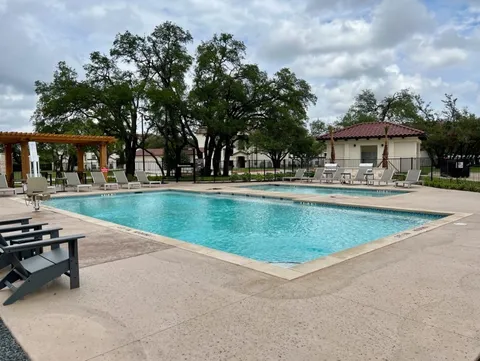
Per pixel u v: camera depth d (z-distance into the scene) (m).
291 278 3.93
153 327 2.80
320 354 2.38
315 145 51.97
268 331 2.71
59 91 22.89
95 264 4.56
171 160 27.84
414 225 8.79
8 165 18.73
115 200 14.16
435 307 3.12
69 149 34.81
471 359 2.31
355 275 4.01
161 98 22.08
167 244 5.63
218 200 13.90
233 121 24.88
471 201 10.79
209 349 2.47
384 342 2.53
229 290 3.59
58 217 8.55
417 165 24.53
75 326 2.83
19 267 3.63
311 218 9.93
